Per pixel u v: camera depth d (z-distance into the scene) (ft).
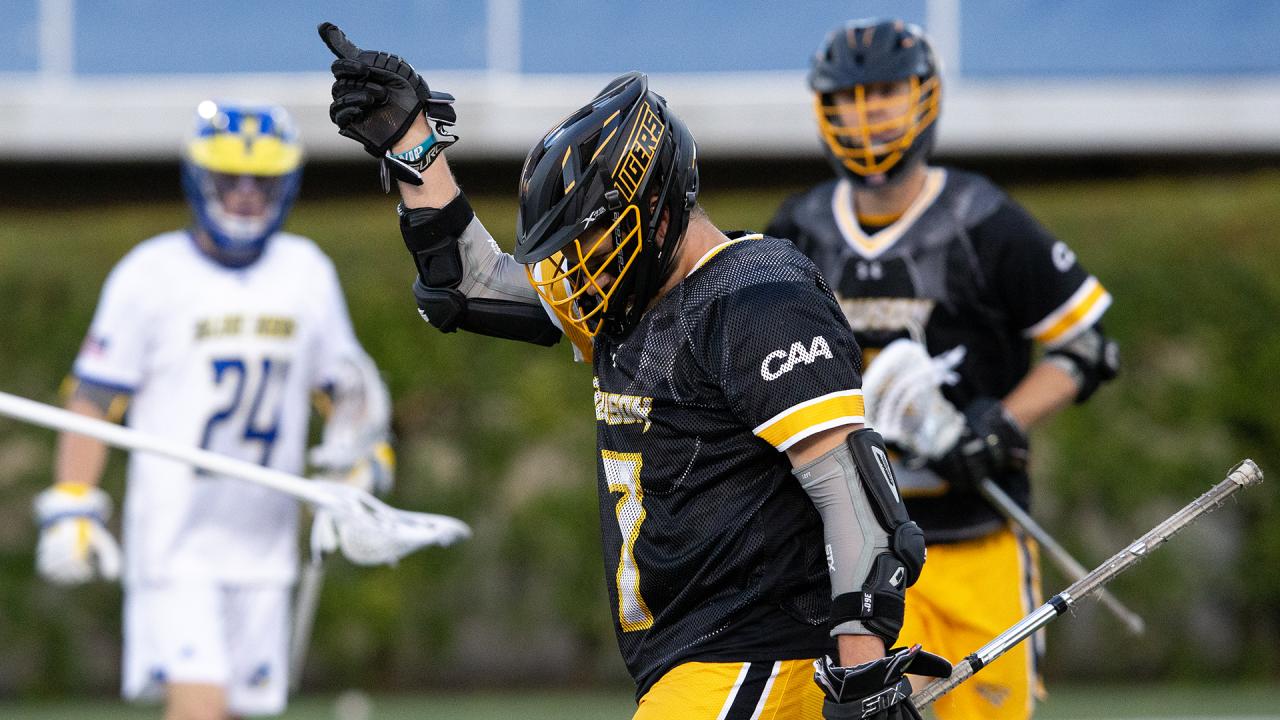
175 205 143.33
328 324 63.21
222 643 59.47
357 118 37.27
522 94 137.39
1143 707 87.40
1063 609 35.47
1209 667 94.38
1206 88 138.92
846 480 32.09
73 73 138.41
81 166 142.41
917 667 32.91
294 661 52.16
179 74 138.72
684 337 33.19
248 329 60.85
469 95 137.08
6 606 91.76
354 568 92.17
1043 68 138.92
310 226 98.99
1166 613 93.97
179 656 58.54
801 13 137.49
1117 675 94.63
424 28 137.69
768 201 120.37
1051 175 144.05
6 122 137.80
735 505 33.50
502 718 84.84
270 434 61.36
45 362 93.81
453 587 92.89
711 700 33.76
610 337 34.73
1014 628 35.32
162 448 46.34
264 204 60.64
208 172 59.88
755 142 137.39
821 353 32.22
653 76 138.00
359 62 37.17
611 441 34.65
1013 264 51.90
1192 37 138.82
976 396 52.80
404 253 96.17
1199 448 94.63
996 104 138.51
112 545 60.08
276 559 61.26
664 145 33.24
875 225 53.31
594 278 33.73
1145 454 94.22
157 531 59.26
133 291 60.23
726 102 137.28
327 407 65.62
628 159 32.83
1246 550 94.43
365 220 103.14
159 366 60.39
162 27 138.21
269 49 138.51
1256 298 95.45
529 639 93.40
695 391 33.09
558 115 137.49
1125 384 94.99
